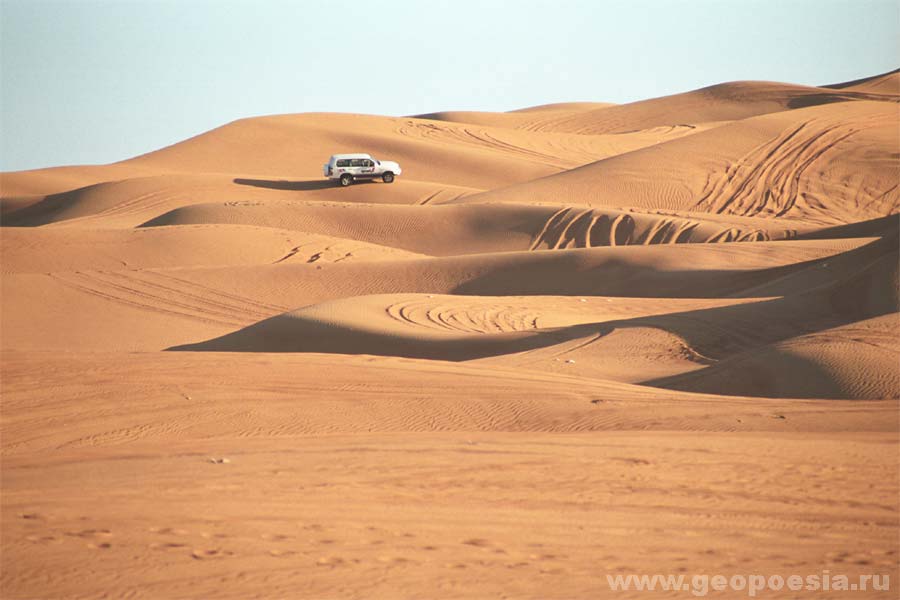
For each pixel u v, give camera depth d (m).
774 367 57.22
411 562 18.45
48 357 47.41
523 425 43.50
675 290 111.94
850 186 198.50
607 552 19.61
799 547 20.38
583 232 162.62
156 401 41.66
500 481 25.70
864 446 32.66
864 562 19.38
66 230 151.62
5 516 19.95
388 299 97.00
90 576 16.75
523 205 177.00
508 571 18.14
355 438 33.91
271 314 112.25
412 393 47.44
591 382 52.81
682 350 68.62
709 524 22.00
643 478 26.52
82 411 39.25
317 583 17.02
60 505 21.05
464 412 45.06
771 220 164.12
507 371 54.88
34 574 16.72
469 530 20.83
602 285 119.75
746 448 31.59
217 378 46.19
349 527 20.53
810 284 92.69
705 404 47.31
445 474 26.34
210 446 31.20
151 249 145.00
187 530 19.59
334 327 83.19
